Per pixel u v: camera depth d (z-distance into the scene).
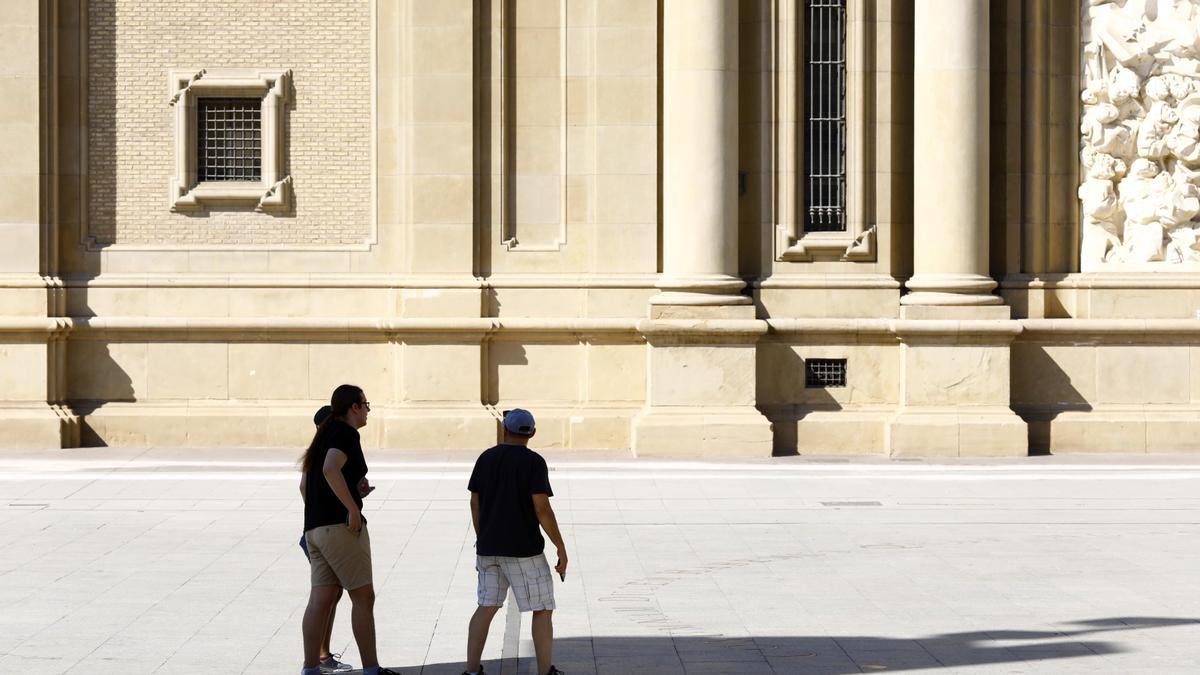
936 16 21.53
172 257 22.48
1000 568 13.81
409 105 22.09
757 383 21.84
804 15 22.19
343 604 12.40
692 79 21.42
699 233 21.45
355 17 22.45
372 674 9.87
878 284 21.98
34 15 22.02
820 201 22.30
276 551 14.56
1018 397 22.12
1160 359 22.16
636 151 22.09
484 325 21.80
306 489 9.92
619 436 22.00
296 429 22.23
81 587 12.91
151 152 22.55
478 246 22.22
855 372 21.89
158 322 22.19
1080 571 13.67
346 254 22.47
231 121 22.62
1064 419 21.97
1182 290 22.25
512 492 9.77
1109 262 22.53
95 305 22.38
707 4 21.33
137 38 22.55
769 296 21.97
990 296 21.70
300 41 22.52
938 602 12.40
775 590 12.87
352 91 22.48
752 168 22.19
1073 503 17.55
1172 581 13.23
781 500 17.73
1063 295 22.36
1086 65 22.53
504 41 22.14
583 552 14.56
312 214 22.59
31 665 10.34
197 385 22.36
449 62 22.03
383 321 22.02
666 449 21.17
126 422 22.17
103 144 22.52
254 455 21.39
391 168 22.44
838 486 18.78
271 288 22.39
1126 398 22.14
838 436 21.73
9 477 19.33
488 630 10.47
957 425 21.30
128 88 22.53
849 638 11.16
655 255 22.17
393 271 22.45
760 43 22.06
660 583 13.16
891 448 21.34
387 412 21.95
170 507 17.16
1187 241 22.36
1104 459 21.31
